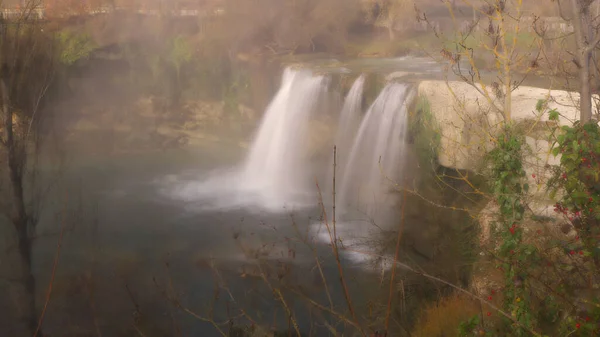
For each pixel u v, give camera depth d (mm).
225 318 12039
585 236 7215
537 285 8008
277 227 18625
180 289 13883
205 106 31094
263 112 27953
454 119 13180
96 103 31641
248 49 32688
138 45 34844
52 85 23656
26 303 9945
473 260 10820
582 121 8086
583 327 6586
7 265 10461
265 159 25328
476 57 19516
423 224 13172
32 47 9852
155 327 11984
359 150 19859
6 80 9516
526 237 8367
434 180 13773
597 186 7309
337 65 25375
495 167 8914
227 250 16562
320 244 16234
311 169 22328
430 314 10328
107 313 12523
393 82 18562
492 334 7965
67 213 17406
